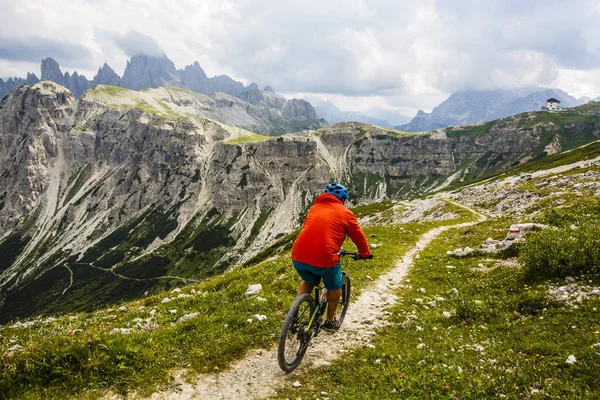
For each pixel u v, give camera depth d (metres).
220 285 17.02
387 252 22.78
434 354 8.60
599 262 11.48
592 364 6.88
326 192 8.30
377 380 7.61
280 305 11.56
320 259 7.28
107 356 7.49
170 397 6.86
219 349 8.62
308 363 8.42
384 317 11.55
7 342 11.98
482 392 6.66
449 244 26.75
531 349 8.25
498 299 12.26
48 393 6.62
